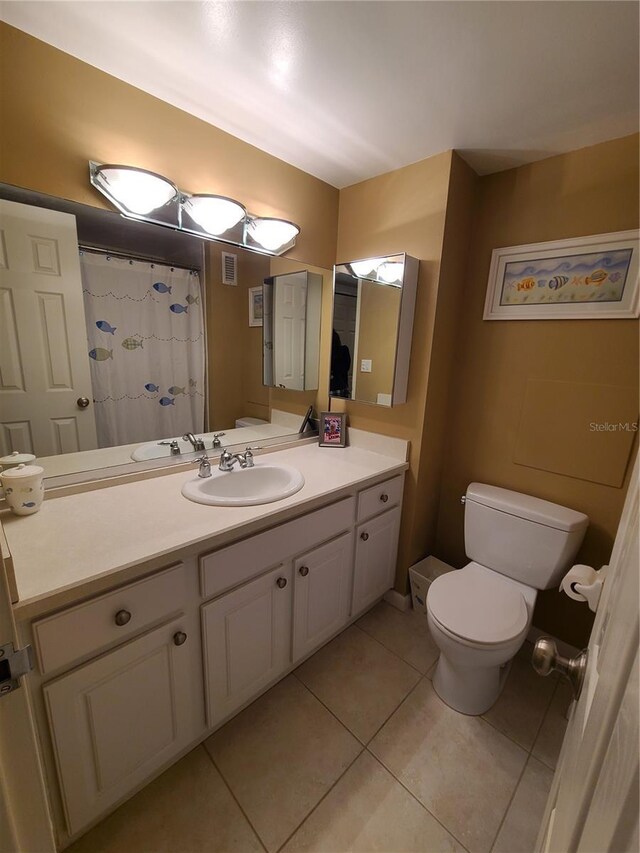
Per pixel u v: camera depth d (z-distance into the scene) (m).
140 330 1.46
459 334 1.96
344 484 1.55
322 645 1.75
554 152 1.58
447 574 1.67
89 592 0.89
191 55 1.15
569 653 1.74
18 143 1.10
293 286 1.94
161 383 1.55
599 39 1.03
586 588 0.80
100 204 1.27
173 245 1.50
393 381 1.80
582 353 1.59
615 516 1.58
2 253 1.13
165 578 1.03
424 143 1.57
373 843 1.07
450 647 1.35
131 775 1.06
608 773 0.31
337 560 1.60
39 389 1.25
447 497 2.12
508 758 1.30
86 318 1.32
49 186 1.17
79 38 1.09
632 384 1.49
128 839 1.05
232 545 1.18
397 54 1.12
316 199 1.94
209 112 1.42
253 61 1.16
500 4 0.94
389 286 1.76
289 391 2.06
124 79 1.25
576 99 1.27
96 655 0.95
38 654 0.85
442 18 0.99
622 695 0.31
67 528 1.11
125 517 1.19
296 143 1.61
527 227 1.69
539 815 1.14
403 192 1.78
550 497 1.73
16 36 1.06
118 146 1.27
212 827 1.09
